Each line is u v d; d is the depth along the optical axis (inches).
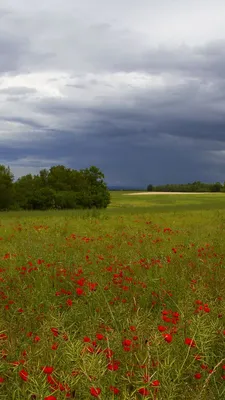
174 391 108.8
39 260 271.6
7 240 457.7
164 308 212.7
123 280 245.0
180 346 135.1
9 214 1023.0
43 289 223.8
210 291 235.0
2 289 239.0
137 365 121.9
